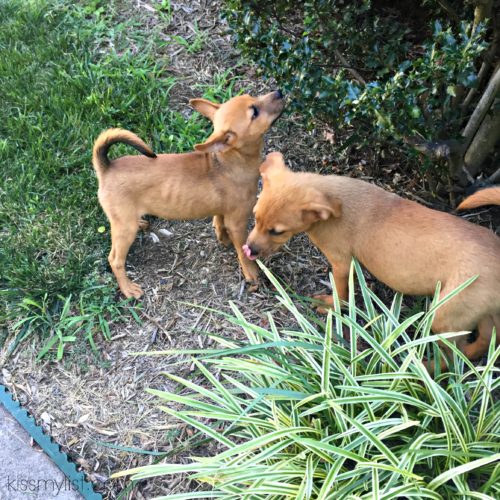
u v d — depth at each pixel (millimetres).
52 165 1153
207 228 1097
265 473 656
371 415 664
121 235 930
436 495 609
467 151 1037
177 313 971
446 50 762
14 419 856
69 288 987
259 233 846
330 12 959
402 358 779
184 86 1322
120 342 936
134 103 1268
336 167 1166
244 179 936
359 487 649
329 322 711
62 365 912
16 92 1283
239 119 884
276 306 975
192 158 918
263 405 748
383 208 822
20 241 1045
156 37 1412
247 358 891
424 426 677
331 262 896
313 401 733
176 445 812
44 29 1420
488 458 600
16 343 933
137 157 916
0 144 1178
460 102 1005
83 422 846
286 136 1217
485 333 799
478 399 732
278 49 950
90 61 1362
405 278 811
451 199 1063
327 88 891
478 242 750
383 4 1322
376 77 982
